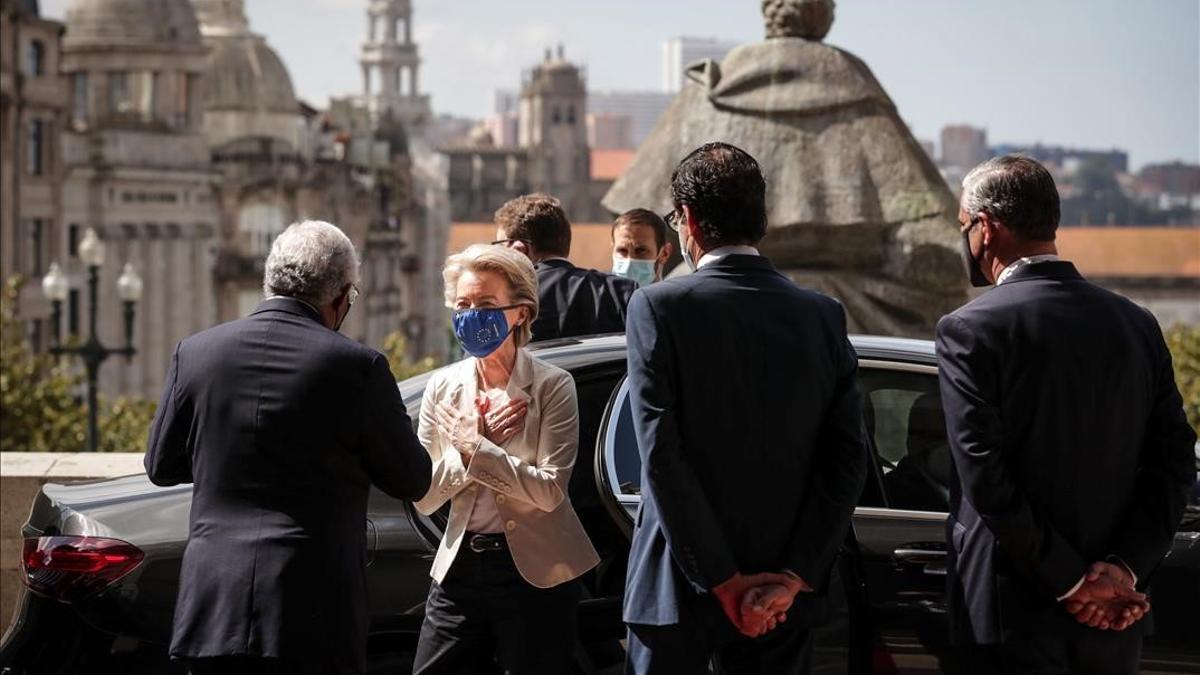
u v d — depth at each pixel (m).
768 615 5.37
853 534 6.02
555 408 5.90
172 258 94.94
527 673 5.84
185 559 5.57
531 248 7.93
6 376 33.19
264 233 113.69
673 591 5.44
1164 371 5.73
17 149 71.25
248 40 127.19
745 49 12.55
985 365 5.52
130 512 6.23
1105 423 5.57
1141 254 175.88
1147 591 6.01
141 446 39.91
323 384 5.55
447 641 5.88
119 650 6.05
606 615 6.14
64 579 6.08
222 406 5.58
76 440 33.75
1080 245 176.75
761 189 5.60
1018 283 5.65
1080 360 5.54
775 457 5.45
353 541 5.60
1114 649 5.62
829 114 12.25
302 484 5.54
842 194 12.11
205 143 100.00
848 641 5.92
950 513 5.76
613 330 7.79
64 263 79.31
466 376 6.00
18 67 71.25
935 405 6.42
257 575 5.45
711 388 5.43
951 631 5.71
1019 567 5.57
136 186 89.81
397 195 146.25
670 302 5.45
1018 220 5.67
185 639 5.49
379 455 5.59
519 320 5.91
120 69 98.81
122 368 88.56
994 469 5.45
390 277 143.88
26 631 6.17
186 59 99.19
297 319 5.69
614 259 8.68
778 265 12.33
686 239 5.69
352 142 139.75
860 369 6.46
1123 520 5.67
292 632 5.43
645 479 5.42
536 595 5.85
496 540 5.86
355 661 5.54
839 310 5.64
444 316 168.50
